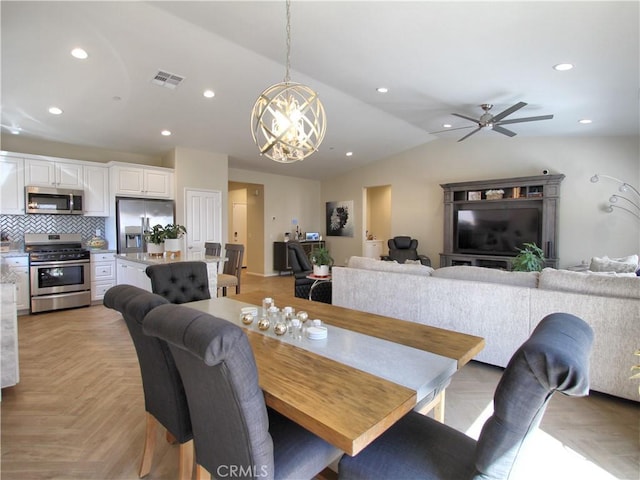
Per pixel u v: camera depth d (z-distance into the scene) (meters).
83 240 5.66
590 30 2.38
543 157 6.12
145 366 1.59
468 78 3.59
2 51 3.24
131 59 3.60
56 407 2.36
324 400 1.12
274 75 4.08
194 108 4.83
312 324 1.84
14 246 5.07
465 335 1.80
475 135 6.67
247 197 9.30
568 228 5.89
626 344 2.36
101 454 1.89
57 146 5.55
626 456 1.90
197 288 2.76
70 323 4.30
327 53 3.39
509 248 6.39
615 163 5.50
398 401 1.12
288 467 1.19
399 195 8.12
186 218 6.27
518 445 0.95
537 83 3.50
